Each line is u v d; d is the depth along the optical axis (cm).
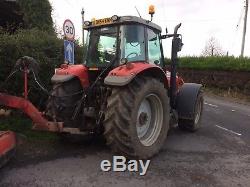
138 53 523
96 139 578
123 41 510
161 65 602
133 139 451
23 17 1109
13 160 461
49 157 480
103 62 535
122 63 477
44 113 512
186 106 642
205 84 1906
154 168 459
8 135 427
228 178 434
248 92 1597
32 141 542
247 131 733
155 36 570
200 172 451
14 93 670
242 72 1661
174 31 596
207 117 902
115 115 445
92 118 507
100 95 512
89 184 396
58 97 514
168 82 588
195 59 2038
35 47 730
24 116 649
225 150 562
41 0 1312
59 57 778
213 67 1838
